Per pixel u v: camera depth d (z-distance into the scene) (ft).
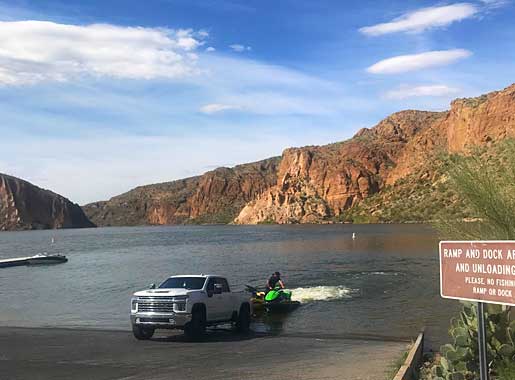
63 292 117.19
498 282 19.42
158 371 38.73
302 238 415.23
